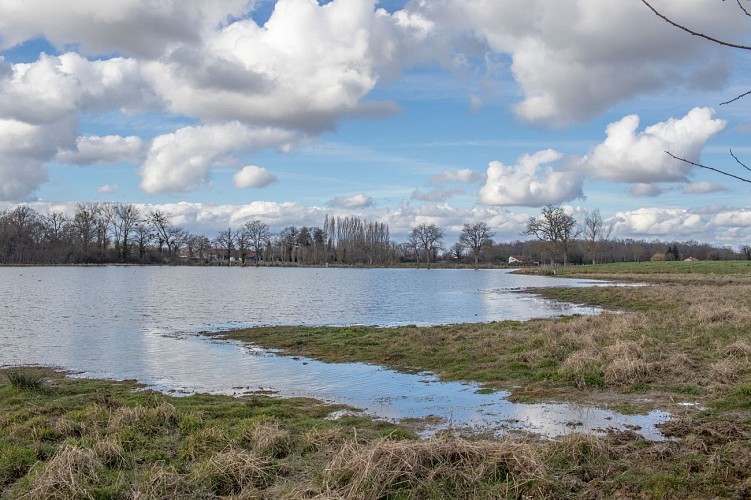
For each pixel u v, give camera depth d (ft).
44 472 24.18
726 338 54.60
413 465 23.93
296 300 139.03
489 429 32.55
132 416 32.78
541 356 50.88
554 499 22.07
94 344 69.87
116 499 23.02
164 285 196.54
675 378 41.65
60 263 360.48
